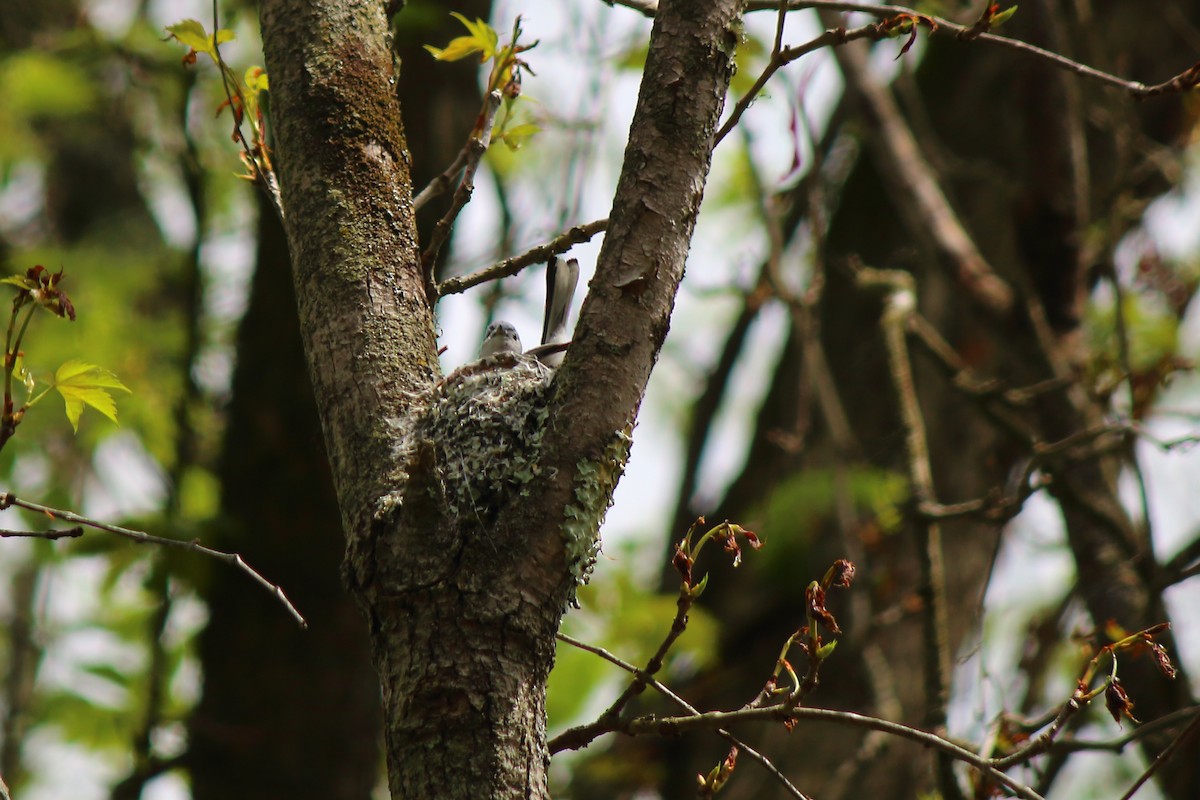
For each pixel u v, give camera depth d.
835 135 15.28
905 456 10.04
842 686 11.62
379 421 4.61
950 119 13.84
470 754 4.05
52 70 14.89
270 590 4.46
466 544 4.32
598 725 4.77
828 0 5.77
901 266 13.87
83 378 4.90
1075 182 10.66
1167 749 5.41
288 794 11.84
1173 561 8.82
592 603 11.98
